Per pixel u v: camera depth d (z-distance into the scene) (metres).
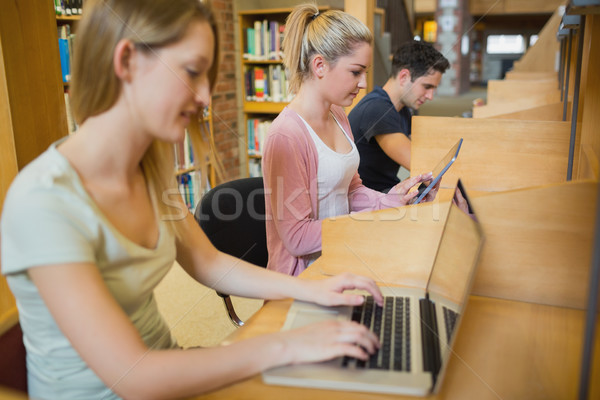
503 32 14.99
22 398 0.55
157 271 0.91
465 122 1.98
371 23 3.03
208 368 0.72
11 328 0.83
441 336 0.87
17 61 1.36
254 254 1.65
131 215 0.87
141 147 0.84
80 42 0.74
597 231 0.60
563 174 1.90
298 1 4.33
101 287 0.71
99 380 0.83
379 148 2.18
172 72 0.74
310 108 1.52
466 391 0.76
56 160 0.75
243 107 4.46
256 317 0.98
